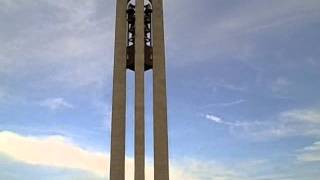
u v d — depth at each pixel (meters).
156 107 43.00
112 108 43.31
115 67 44.66
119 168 41.22
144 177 39.75
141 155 40.31
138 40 44.09
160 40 45.56
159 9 46.81
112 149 41.84
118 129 42.41
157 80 43.94
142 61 43.47
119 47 45.34
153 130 42.38
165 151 41.69
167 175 41.09
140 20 44.81
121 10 46.78
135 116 41.50
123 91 43.88
